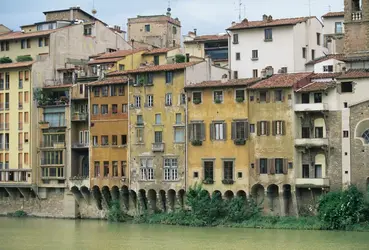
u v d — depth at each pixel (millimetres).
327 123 116625
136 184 130750
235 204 121188
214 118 123812
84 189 137375
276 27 134875
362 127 114562
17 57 151500
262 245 101500
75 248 103562
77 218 138750
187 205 126250
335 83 116375
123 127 132625
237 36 138250
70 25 153375
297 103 118625
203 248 100688
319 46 141125
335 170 116062
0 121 146000
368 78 114562
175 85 127938
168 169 127938
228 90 122938
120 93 133375
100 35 157125
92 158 135875
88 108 136875
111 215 132125
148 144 129875
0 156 145750
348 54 123688
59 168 140375
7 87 145625
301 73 123562
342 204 112625
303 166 118562
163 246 103188
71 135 139250
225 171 122750
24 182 142500
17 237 114438
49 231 120812
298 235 109000
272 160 119125
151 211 130000
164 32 173250
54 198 141500
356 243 101062
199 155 124875
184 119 126562
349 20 123812
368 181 114125
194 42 153375
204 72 131000
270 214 120125
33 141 142250
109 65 144625
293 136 117812
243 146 121375
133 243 106312
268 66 128750
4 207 147625
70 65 148625
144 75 130750
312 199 118312
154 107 129625
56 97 143375
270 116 119500
